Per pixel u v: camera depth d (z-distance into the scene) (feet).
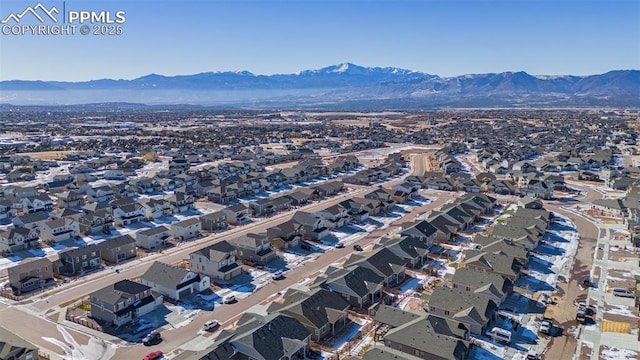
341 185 445.78
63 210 319.88
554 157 594.65
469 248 278.67
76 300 206.49
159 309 198.59
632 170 497.46
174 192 406.82
